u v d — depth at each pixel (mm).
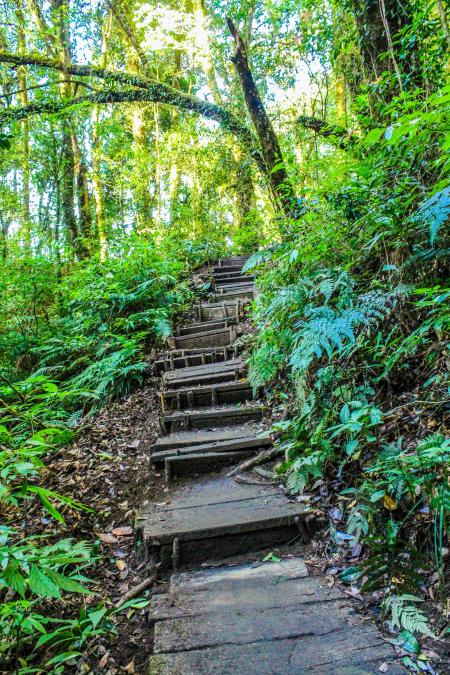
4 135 3863
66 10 9516
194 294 7160
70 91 9883
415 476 1924
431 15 3551
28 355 6348
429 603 1684
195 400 4164
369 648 1583
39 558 1381
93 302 6238
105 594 2129
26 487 1461
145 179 13062
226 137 9695
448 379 2188
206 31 9492
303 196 4680
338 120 5738
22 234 9320
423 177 2695
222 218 13406
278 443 3139
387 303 2668
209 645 1679
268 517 2369
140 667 1658
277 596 1930
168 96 7512
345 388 2689
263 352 3531
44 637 1590
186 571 2248
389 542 1817
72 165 10969
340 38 5012
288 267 3721
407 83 3416
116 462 3396
